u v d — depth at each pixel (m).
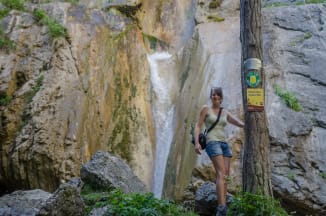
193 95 10.95
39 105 11.01
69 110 11.20
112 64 12.38
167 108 11.81
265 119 6.86
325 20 11.14
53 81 11.42
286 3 13.02
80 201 6.45
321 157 8.95
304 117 9.36
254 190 6.59
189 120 10.41
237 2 12.98
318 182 8.66
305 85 10.02
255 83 6.92
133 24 13.66
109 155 8.91
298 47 10.66
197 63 11.68
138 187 8.62
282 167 8.84
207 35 12.09
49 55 11.91
